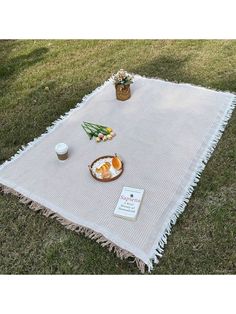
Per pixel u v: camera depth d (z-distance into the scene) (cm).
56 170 196
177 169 189
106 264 158
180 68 272
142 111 229
